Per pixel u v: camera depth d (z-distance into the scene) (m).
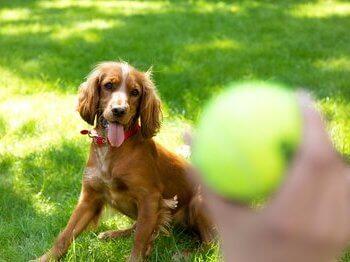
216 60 7.32
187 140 0.63
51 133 5.02
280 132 0.47
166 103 5.55
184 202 3.61
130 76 3.29
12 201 3.81
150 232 3.26
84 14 11.04
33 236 3.33
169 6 11.81
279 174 0.47
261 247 0.45
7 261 3.12
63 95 6.09
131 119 3.30
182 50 7.89
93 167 3.35
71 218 3.32
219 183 0.49
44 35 9.07
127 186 3.29
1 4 12.68
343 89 6.12
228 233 0.48
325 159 0.44
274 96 0.50
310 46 8.17
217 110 0.51
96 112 3.36
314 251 0.44
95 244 3.27
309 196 0.44
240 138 0.48
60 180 4.09
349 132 4.82
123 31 9.20
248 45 8.23
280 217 0.44
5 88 6.31
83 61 7.35
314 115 0.47
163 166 3.47
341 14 10.73
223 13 10.85
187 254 3.21
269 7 11.51
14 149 4.70
